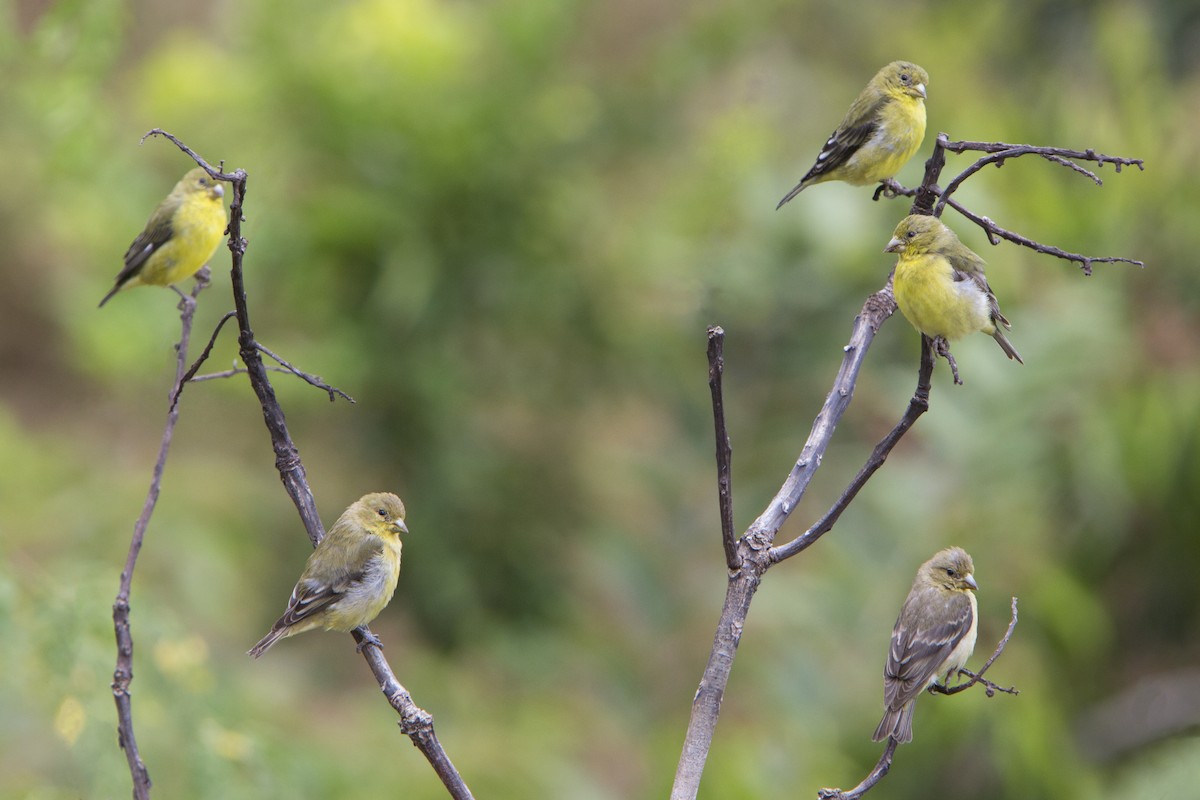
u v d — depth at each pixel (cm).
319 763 1120
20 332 1870
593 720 1407
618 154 1673
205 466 1582
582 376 1650
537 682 1472
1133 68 1443
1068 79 1627
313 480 1589
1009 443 1233
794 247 1388
